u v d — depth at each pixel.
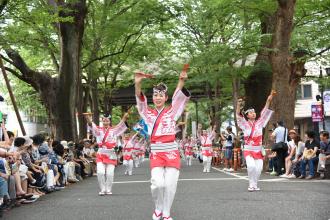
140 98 6.68
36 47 19.45
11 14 14.19
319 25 21.19
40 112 42.19
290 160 14.66
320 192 9.82
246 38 20.64
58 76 21.28
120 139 29.72
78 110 26.72
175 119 6.66
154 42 30.30
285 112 18.48
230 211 7.48
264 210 7.50
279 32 18.55
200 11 25.89
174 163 6.57
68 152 15.84
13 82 36.69
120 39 27.36
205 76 24.16
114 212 7.83
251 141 10.57
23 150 10.40
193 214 7.30
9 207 8.85
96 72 30.31
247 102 24.64
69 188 13.23
